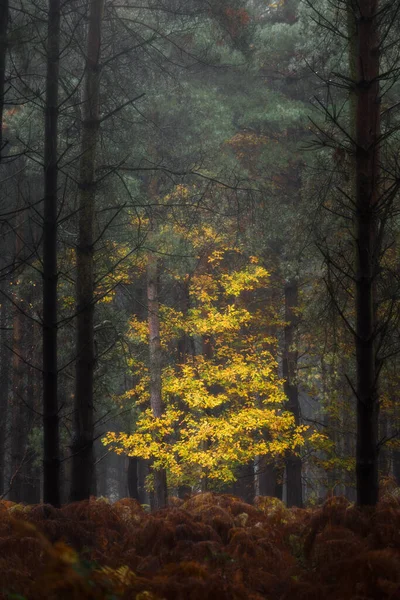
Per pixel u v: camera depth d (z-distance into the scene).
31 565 6.78
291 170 28.83
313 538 7.48
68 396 24.34
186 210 19.67
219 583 5.73
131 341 25.47
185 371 23.78
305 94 29.30
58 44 10.70
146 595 5.05
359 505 7.86
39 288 25.77
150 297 24.28
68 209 12.71
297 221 18.92
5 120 22.59
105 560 7.21
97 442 41.91
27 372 28.66
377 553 6.03
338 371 24.88
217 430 22.31
